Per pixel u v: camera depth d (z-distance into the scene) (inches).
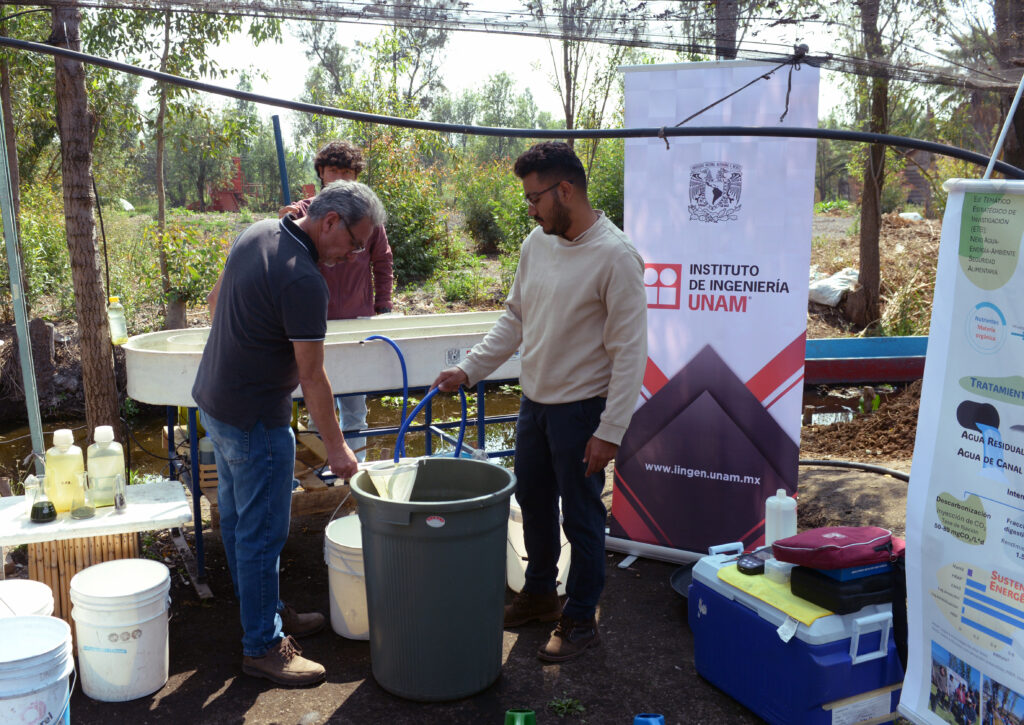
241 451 109.2
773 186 133.8
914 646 90.7
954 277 83.2
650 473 151.5
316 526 175.0
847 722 97.8
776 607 100.0
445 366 159.3
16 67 384.8
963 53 112.5
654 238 142.7
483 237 683.4
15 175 371.9
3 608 107.7
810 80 128.7
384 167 548.1
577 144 529.7
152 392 142.6
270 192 1648.6
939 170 549.3
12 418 327.0
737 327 139.6
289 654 115.5
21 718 90.4
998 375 79.0
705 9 108.4
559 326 113.7
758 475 142.4
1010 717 79.3
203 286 365.1
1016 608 78.4
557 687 113.0
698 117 135.7
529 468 122.7
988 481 80.6
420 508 100.1
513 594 145.4
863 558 96.3
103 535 121.3
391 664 109.0
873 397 305.1
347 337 163.9
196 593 143.2
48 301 405.4
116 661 108.0
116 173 779.4
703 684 114.3
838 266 478.6
